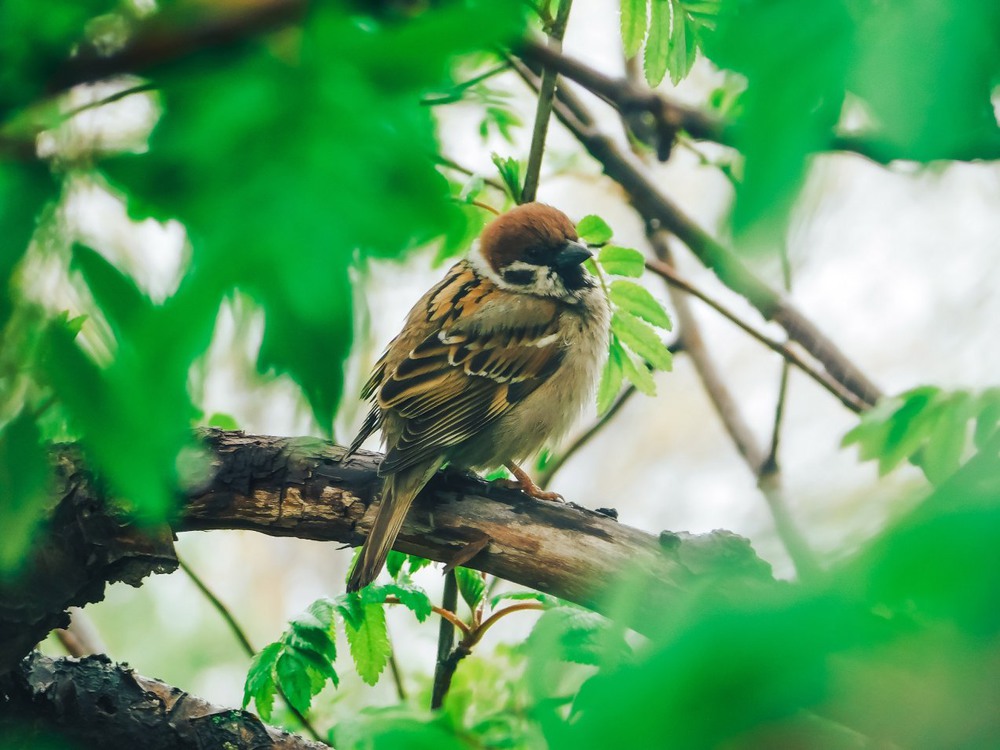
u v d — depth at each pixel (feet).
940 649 5.25
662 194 27.71
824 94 6.04
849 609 5.50
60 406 6.65
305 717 23.29
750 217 5.90
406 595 21.63
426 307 28.91
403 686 27.40
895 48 5.93
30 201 6.66
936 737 5.18
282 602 57.47
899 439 15.19
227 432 20.79
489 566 20.18
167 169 6.16
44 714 20.03
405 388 27.25
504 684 24.14
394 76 6.12
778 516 6.79
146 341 6.15
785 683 5.59
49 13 6.51
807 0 6.12
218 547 56.75
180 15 6.23
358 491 20.61
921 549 5.22
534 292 28.89
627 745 5.68
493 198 31.04
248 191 5.95
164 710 20.66
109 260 6.73
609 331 25.48
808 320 29.48
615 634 7.04
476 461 28.68
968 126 6.04
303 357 6.06
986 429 15.12
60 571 17.89
